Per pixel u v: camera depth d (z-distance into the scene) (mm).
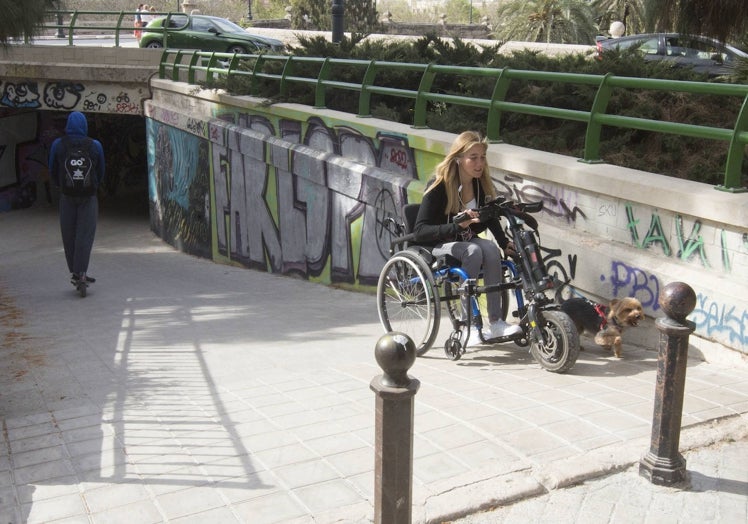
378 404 2707
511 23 33812
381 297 6449
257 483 3691
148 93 20562
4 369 6676
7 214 26578
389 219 6668
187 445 4277
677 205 5488
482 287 5594
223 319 9188
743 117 5207
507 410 4461
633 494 3463
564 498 3439
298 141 12219
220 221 16031
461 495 3408
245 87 14211
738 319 5023
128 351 7246
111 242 21422
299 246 12539
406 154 9359
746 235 5062
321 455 3998
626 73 8461
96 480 3850
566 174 6488
